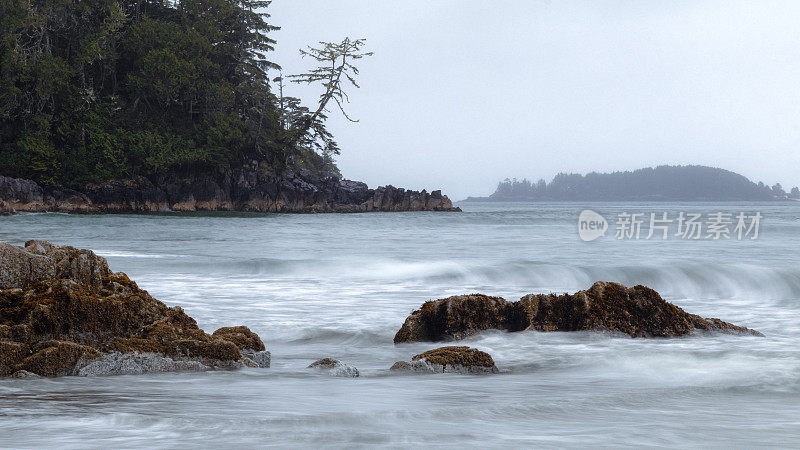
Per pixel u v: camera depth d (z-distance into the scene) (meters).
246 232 50.97
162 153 95.88
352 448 4.42
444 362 8.20
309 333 11.28
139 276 19.73
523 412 5.77
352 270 21.09
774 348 9.73
